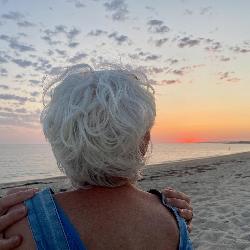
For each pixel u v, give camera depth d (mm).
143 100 1112
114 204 1116
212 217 7039
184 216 1261
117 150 1056
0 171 30078
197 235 5871
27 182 16594
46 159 49844
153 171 20281
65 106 1074
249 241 5457
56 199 1114
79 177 1112
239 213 7250
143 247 1096
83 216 1079
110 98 1062
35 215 1068
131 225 1103
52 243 1031
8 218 1061
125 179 1155
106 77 1109
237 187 11477
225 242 5441
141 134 1082
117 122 1045
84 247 1041
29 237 1044
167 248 1132
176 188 12562
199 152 72125
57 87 1123
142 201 1177
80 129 1039
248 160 28812
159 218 1158
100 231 1068
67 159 1081
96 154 1047
